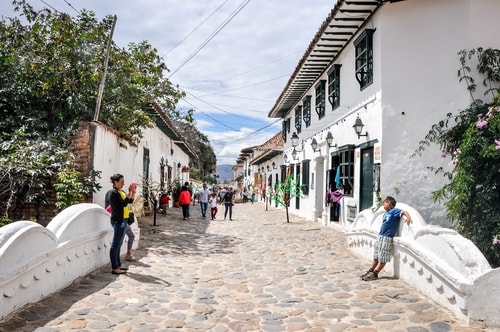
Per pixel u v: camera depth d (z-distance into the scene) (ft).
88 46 38.42
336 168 46.50
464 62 30.76
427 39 31.73
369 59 34.55
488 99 30.45
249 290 21.67
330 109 47.70
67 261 20.01
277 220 59.52
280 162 87.76
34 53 35.68
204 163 179.93
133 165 49.57
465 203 25.96
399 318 16.74
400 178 31.83
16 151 29.81
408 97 31.94
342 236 40.68
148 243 35.27
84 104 36.68
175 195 82.02
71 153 32.01
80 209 22.18
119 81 40.16
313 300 19.79
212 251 33.09
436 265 17.65
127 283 21.67
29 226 16.44
